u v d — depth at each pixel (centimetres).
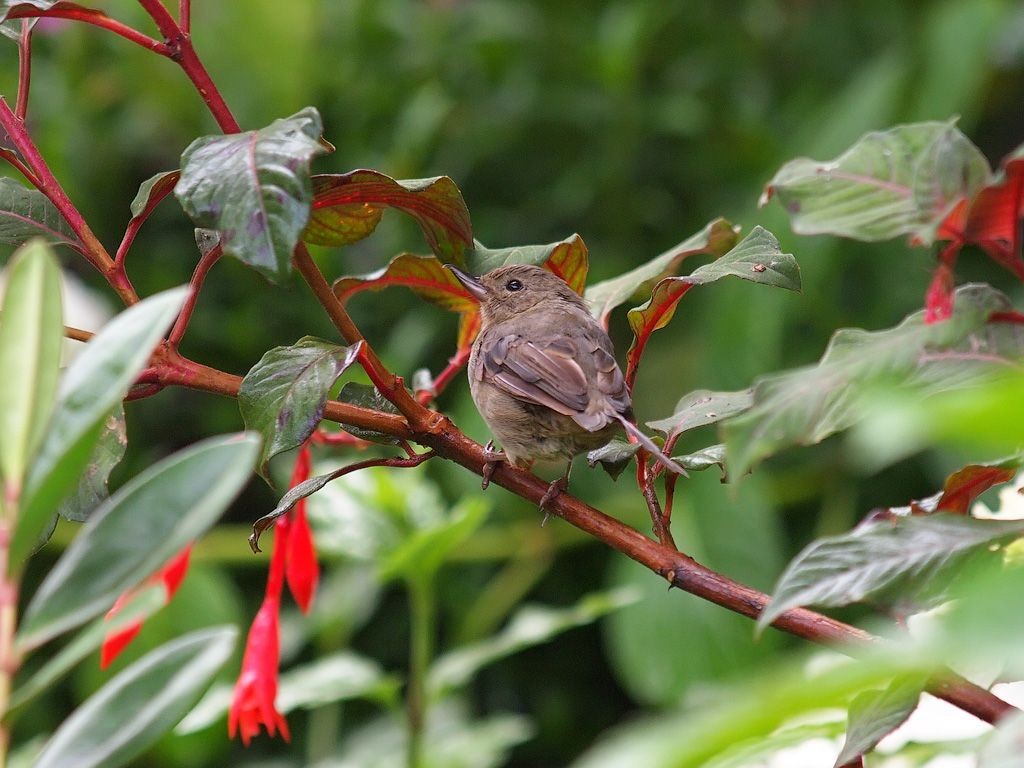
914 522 462
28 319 332
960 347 479
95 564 326
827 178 524
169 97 1462
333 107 1532
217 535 1257
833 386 449
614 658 1320
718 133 1508
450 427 604
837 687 256
